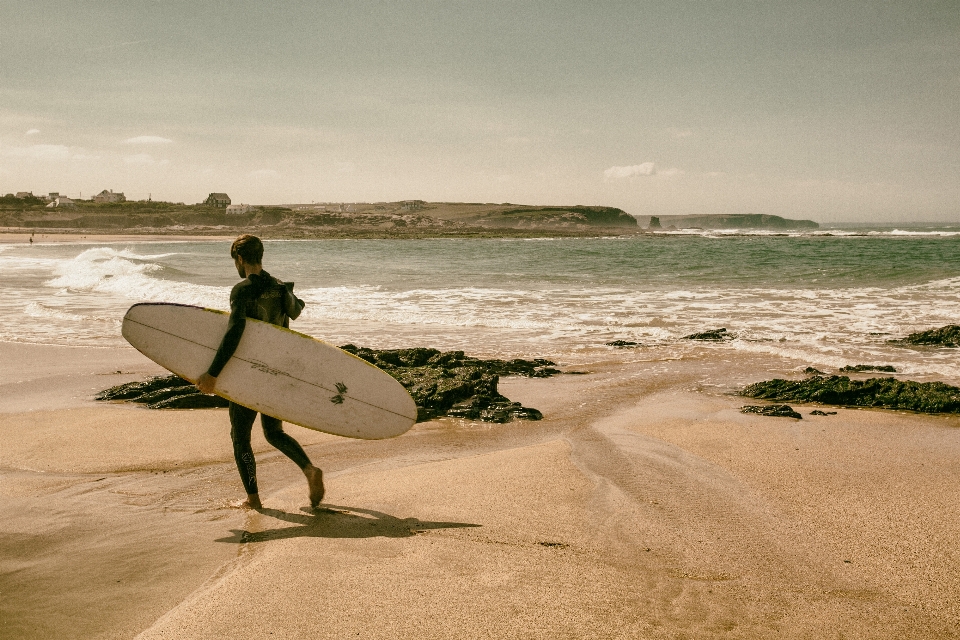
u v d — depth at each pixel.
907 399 6.91
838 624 2.52
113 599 2.65
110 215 193.75
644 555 3.15
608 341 11.62
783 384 7.59
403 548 3.17
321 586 2.72
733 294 18.97
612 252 52.88
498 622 2.46
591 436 5.72
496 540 3.32
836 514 3.73
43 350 10.34
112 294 18.98
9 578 2.83
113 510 3.81
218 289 19.59
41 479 4.50
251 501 3.84
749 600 2.70
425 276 27.53
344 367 3.85
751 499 4.00
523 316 14.72
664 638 2.38
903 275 23.98
